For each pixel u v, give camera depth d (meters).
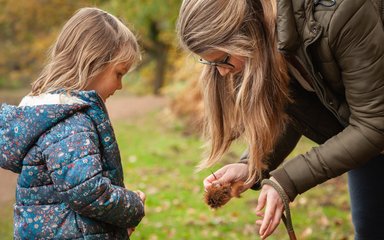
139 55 2.32
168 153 8.01
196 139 9.05
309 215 4.95
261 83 2.03
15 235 2.09
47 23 22.19
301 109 2.35
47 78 2.15
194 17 2.00
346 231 4.46
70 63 2.16
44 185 2.04
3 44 23.75
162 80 19.59
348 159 1.98
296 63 2.12
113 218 2.04
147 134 9.94
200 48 2.00
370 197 2.52
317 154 2.02
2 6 22.00
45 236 2.03
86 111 2.07
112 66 2.21
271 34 2.03
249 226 4.65
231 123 2.30
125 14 14.77
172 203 5.46
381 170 2.47
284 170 2.05
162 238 4.38
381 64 1.89
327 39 1.90
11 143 2.04
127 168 7.11
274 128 2.15
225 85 2.27
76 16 2.25
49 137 2.00
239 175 2.35
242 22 1.98
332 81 2.02
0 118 2.08
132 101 17.44
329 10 1.87
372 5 1.87
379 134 1.94
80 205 1.97
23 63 23.92
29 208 2.05
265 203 2.07
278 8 1.95
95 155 2.00
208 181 2.34
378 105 1.92
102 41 2.18
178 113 10.84
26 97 2.13
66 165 1.96
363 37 1.87
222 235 4.46
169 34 16.22
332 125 2.36
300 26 1.94
